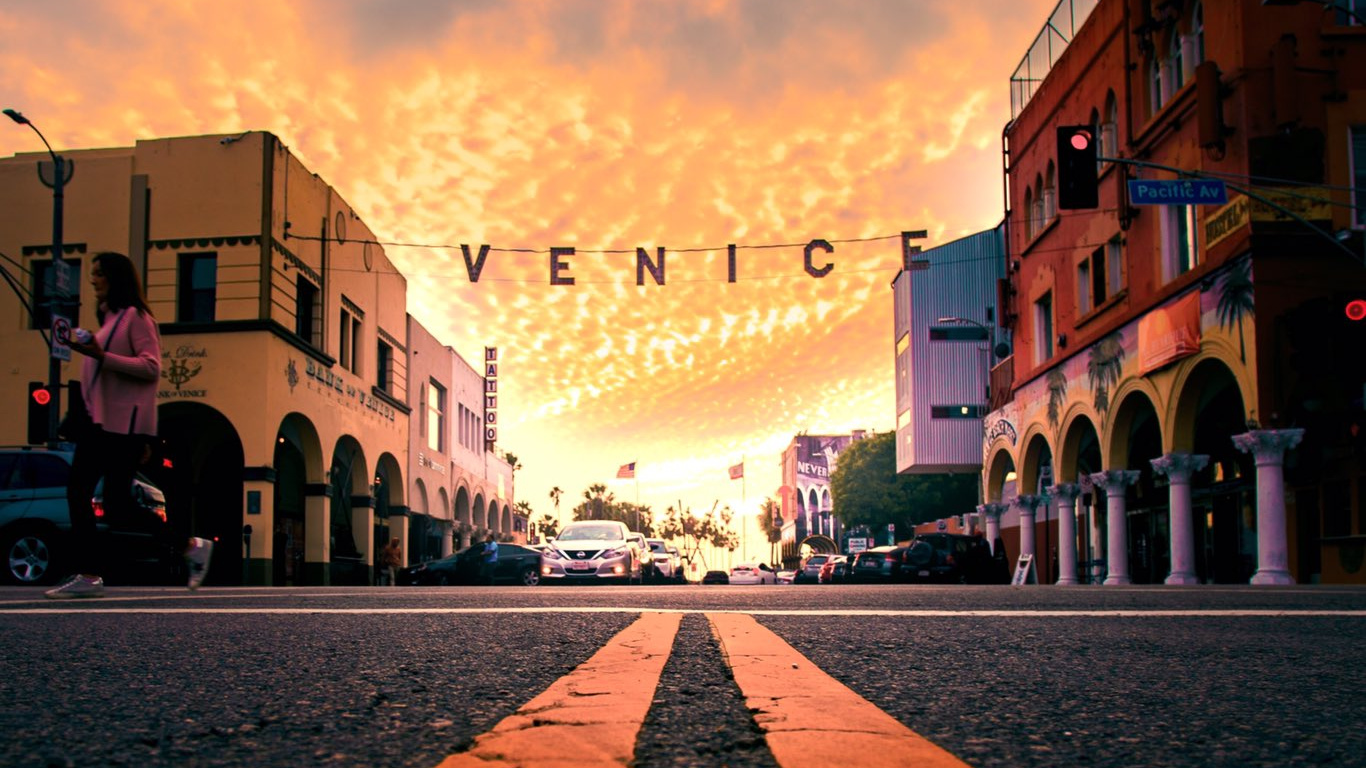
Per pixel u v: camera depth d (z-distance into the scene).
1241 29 17.39
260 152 24.92
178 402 24.20
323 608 4.98
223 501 26.98
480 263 23.03
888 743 1.49
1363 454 15.66
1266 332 16.72
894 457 56.78
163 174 25.12
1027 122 29.27
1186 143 19.33
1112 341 22.70
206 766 1.42
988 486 34.25
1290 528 18.86
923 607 5.07
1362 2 17.39
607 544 23.30
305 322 27.55
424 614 4.53
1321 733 1.75
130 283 6.55
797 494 121.25
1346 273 16.77
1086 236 24.56
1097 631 3.74
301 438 27.17
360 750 1.54
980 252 38.34
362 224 31.45
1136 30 21.06
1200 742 1.66
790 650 2.99
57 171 20.12
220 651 3.04
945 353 37.94
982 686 2.34
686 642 3.26
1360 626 4.01
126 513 6.55
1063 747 1.60
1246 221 17.06
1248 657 2.96
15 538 12.54
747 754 1.45
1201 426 23.05
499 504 54.25
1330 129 17.11
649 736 1.59
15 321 25.05
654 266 23.38
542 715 1.72
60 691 2.21
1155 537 26.52
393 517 35.00
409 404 36.34
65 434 6.42
